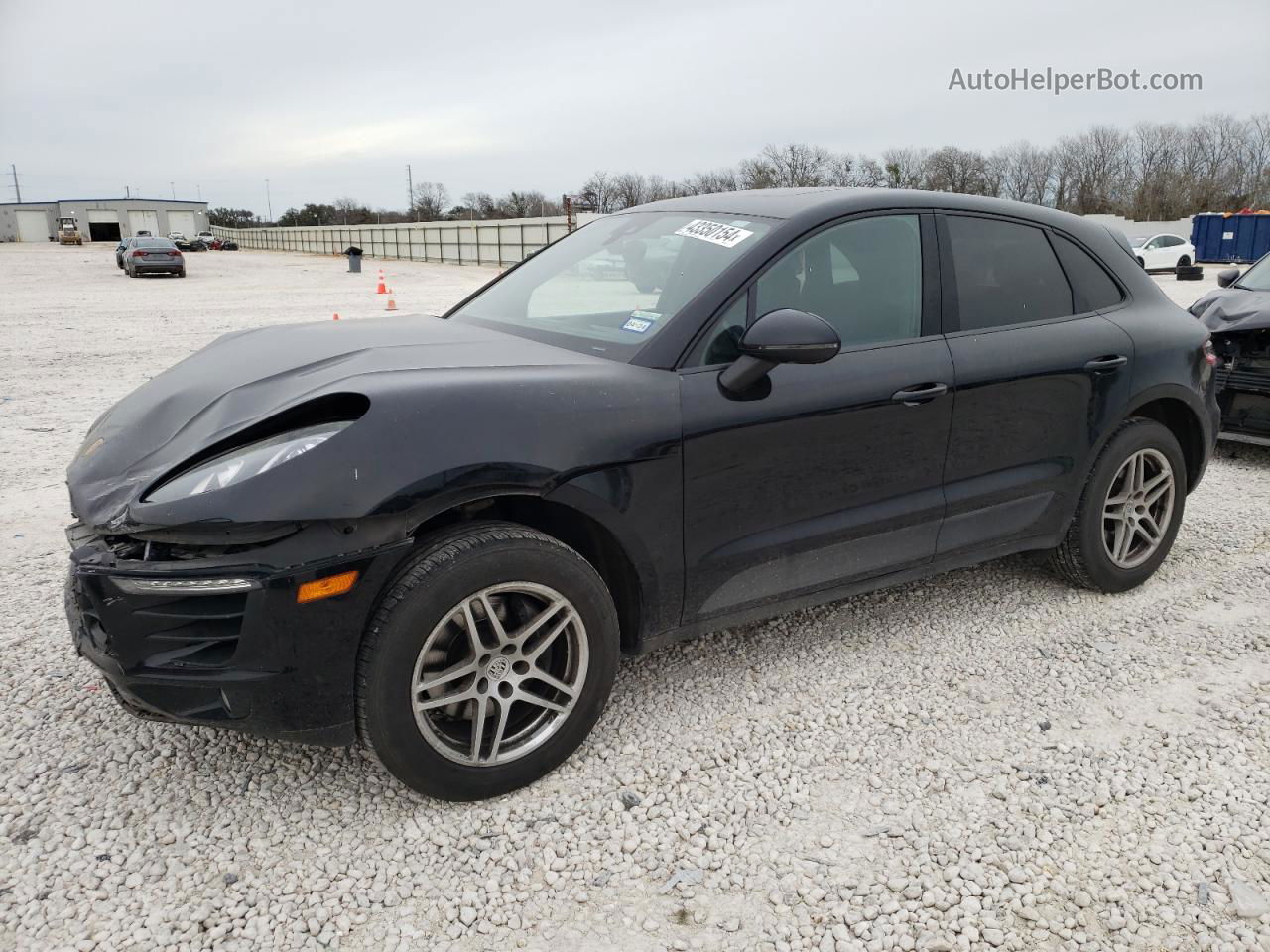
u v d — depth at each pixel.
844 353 2.96
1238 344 5.90
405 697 2.29
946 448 3.19
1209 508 5.09
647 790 2.57
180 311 18.27
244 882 2.20
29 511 4.91
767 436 2.76
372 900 2.16
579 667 2.58
